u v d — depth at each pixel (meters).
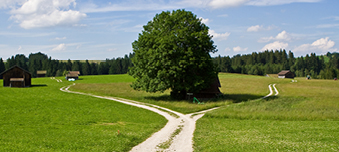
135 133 26.00
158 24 61.47
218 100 60.28
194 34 57.41
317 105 52.22
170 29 59.66
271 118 35.59
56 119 34.38
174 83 56.56
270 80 129.12
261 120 34.56
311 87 97.81
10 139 21.55
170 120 36.81
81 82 126.75
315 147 18.38
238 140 21.45
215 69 61.09
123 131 27.05
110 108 46.44
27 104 46.38
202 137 24.05
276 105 52.22
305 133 23.62
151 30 62.44
